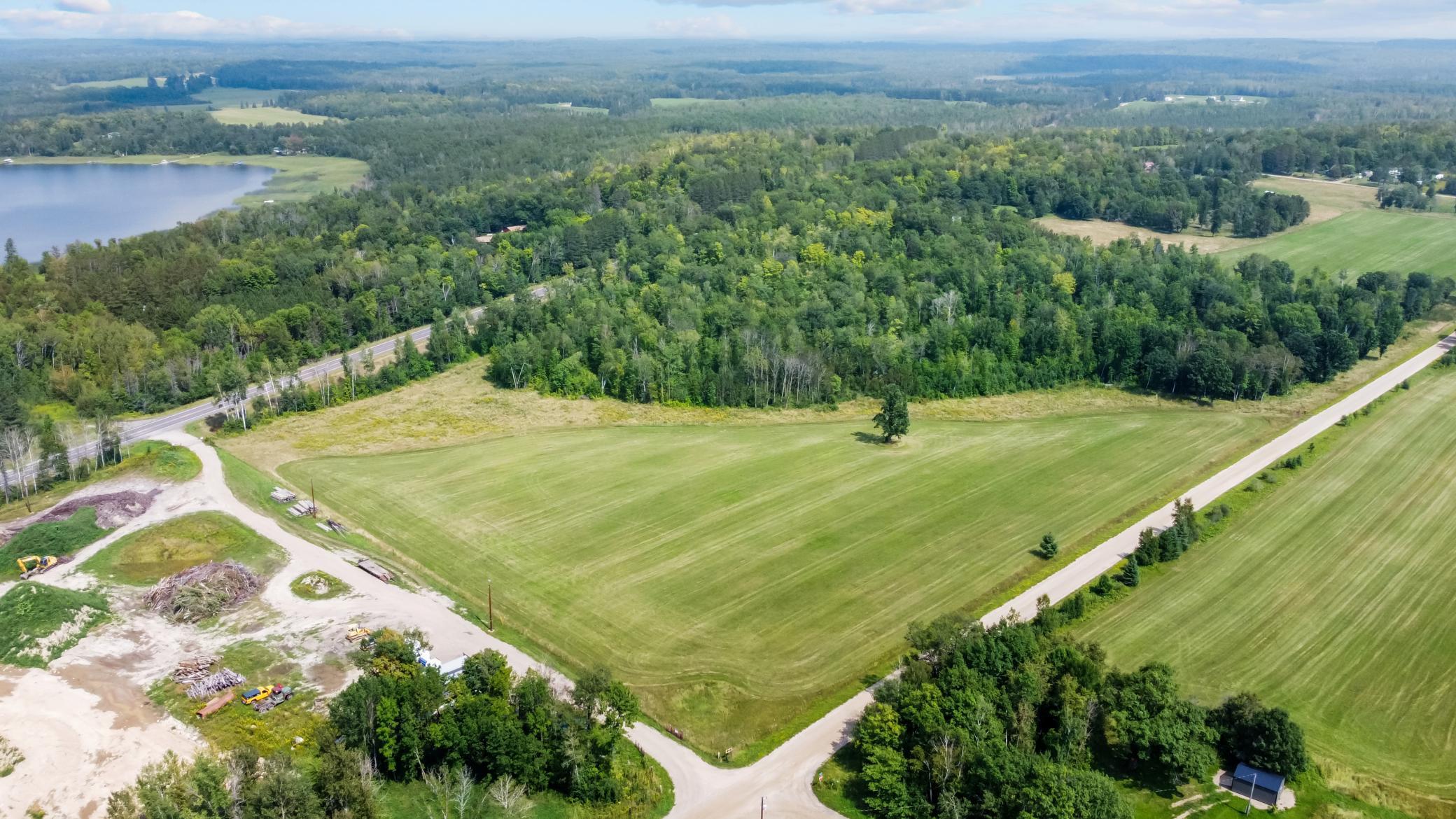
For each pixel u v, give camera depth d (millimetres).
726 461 156000
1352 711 95062
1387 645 105438
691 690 99500
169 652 104375
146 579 120250
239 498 142125
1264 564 122188
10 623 106125
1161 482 146250
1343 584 117438
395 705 85562
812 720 94875
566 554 126562
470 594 117188
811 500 141125
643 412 180000
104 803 82125
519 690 90062
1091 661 93688
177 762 84938
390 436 169500
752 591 117250
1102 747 89812
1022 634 94625
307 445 165500
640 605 114438
